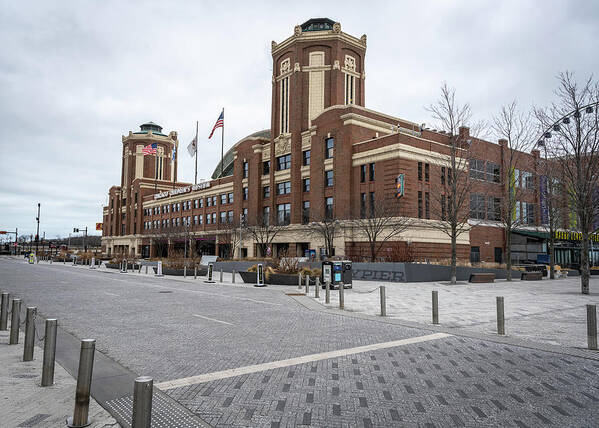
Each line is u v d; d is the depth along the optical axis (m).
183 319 11.18
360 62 50.91
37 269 42.28
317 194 41.94
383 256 33.25
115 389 5.37
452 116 25.28
